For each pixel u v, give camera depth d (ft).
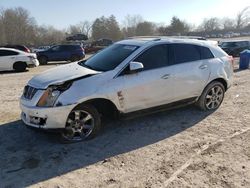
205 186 13.42
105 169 15.02
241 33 350.43
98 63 19.95
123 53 19.92
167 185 13.52
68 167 15.26
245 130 19.83
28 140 18.56
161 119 21.99
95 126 18.47
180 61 21.34
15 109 25.30
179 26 350.23
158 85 19.98
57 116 16.89
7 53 57.72
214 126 20.63
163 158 16.03
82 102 17.40
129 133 19.48
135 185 13.58
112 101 18.33
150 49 20.11
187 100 22.00
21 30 310.45
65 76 17.92
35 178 14.30
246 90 31.83
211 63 22.91
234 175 14.28
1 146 17.75
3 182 13.99
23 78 46.93
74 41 218.59
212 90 23.53
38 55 80.89
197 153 16.53
